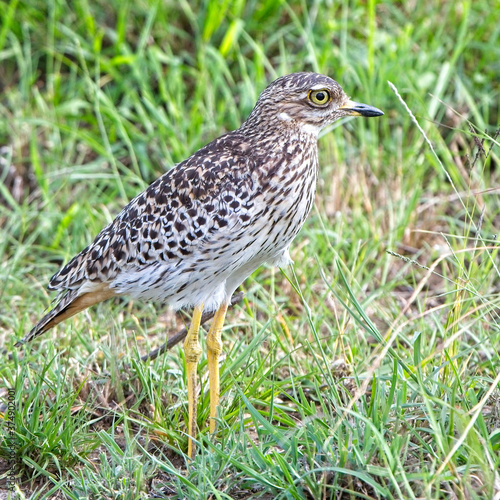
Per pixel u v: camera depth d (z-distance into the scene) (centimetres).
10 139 1427
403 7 1526
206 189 872
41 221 1296
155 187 909
